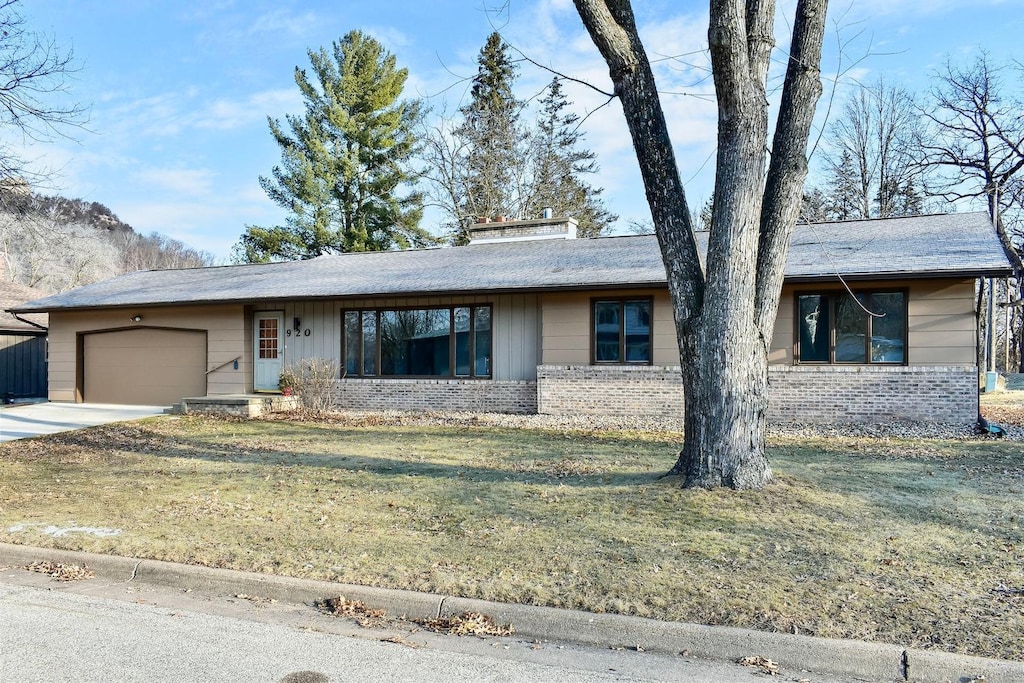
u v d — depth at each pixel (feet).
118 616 15.76
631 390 48.21
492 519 21.99
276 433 42.93
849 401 43.65
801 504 22.26
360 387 55.93
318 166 114.01
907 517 21.47
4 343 72.90
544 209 112.06
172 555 18.89
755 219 23.45
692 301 24.45
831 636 13.62
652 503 22.67
